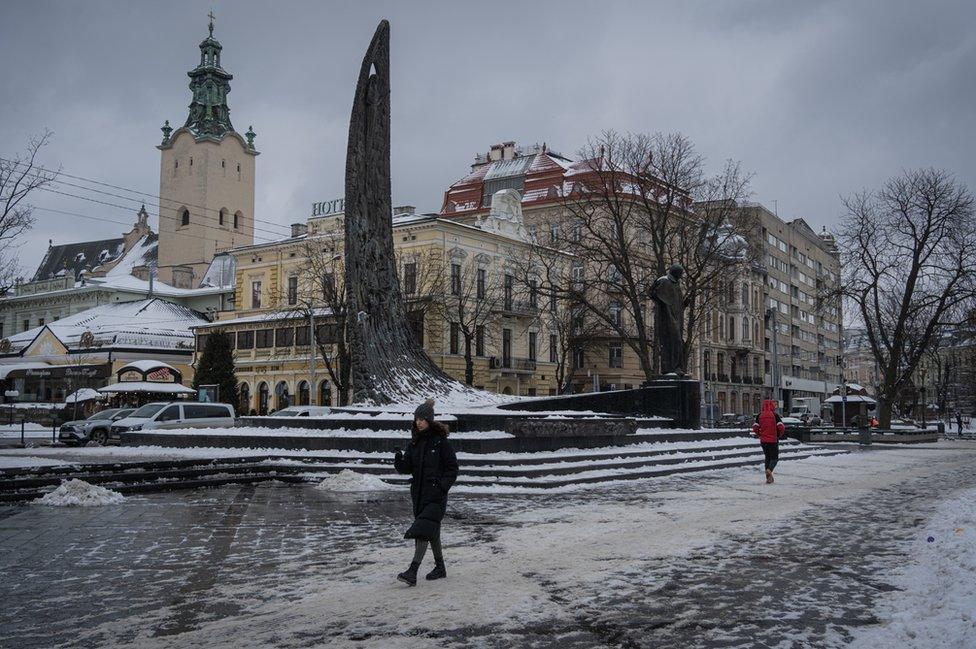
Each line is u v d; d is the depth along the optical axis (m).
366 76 26.81
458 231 59.19
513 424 20.17
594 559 9.93
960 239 48.09
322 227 66.00
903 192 49.38
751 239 46.22
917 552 10.39
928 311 55.44
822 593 8.27
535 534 11.74
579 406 29.31
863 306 51.81
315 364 60.78
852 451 34.12
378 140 27.19
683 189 44.25
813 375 115.25
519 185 76.19
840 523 12.82
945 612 7.20
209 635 6.84
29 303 90.75
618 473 19.56
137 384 51.34
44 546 10.75
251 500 15.45
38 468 16.11
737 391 86.94
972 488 18.36
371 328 26.16
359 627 7.05
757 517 13.45
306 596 8.14
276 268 66.38
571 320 56.81
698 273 43.25
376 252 26.78
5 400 72.06
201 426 31.06
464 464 18.86
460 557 10.05
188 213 97.06
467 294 56.91
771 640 6.71
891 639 6.57
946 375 98.38
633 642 6.67
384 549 10.61
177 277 90.94
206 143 96.62
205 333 69.12
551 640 6.71
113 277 92.00
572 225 52.59
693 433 26.75
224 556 10.15
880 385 65.88
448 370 57.62
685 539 11.32
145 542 11.06
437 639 6.72
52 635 6.85
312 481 18.69
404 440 20.50
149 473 17.39
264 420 24.86
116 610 7.64
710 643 6.64
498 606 7.73
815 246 118.69
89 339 70.25
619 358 69.12
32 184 29.70
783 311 102.62
